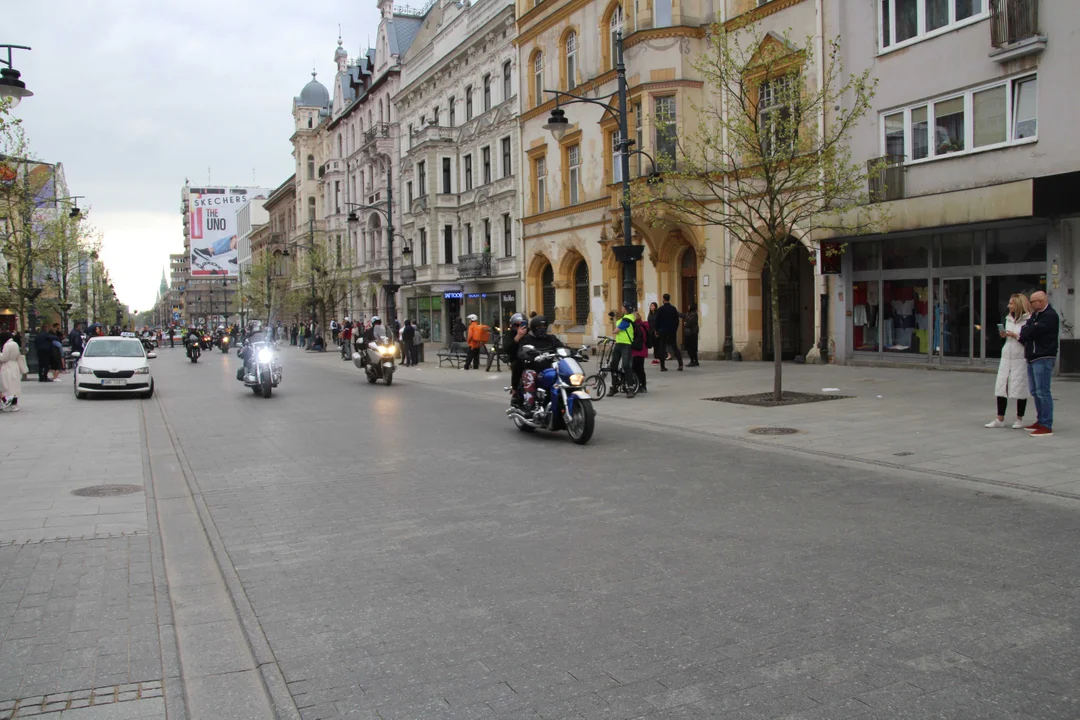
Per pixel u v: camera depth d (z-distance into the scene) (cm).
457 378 2344
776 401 1420
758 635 426
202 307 15138
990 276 1786
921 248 1944
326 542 636
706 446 1048
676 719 340
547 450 1052
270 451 1094
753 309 2411
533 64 3409
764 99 2000
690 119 2452
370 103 5906
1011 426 1081
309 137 7994
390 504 762
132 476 922
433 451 1064
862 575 518
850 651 403
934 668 382
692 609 465
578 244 3136
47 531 672
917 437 1035
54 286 4672
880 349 2066
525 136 3494
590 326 3084
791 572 528
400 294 5362
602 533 637
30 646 432
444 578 536
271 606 492
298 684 384
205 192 13450
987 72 1723
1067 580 502
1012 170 1688
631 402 1528
